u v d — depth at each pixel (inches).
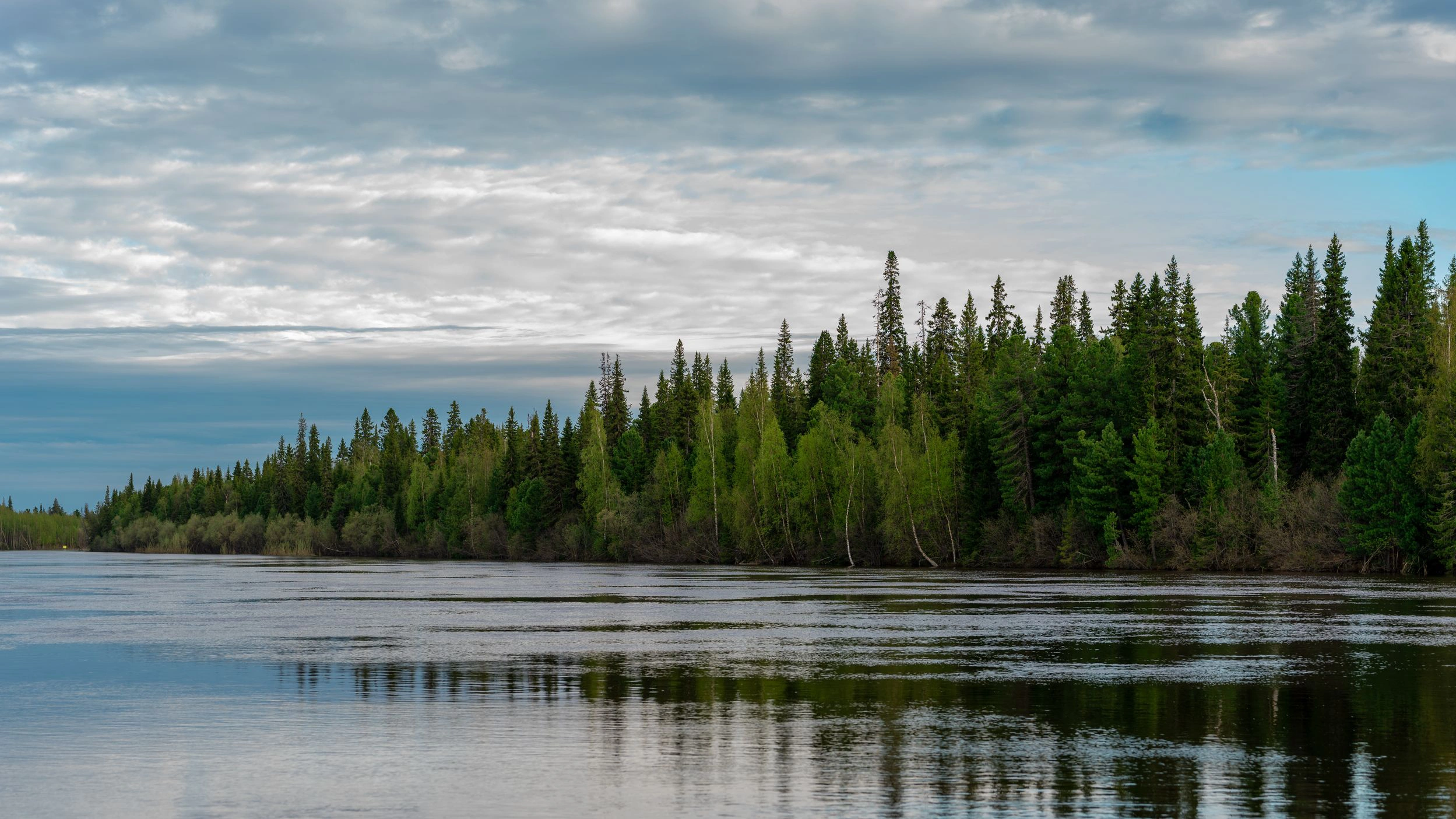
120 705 1019.9
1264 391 3880.4
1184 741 841.5
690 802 674.8
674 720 930.1
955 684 1119.0
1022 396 4055.1
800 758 788.6
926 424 4493.1
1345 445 3676.2
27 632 1713.8
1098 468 3666.3
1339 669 1216.8
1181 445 3710.6
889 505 4242.1
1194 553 3501.5
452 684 1133.7
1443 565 3193.9
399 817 648.4
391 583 3351.4
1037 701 1017.5
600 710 981.8
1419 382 3607.3
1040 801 671.8
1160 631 1627.7
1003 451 3986.2
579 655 1379.2
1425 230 4224.9
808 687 1112.2
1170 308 3791.8
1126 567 3646.7
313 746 838.5
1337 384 3742.6
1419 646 1424.7
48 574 4409.5
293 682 1153.4
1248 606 2085.4
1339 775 732.7
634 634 1636.3
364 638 1592.0
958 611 2037.4
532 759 789.9
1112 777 730.2
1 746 844.6
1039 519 3873.0
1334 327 3767.2
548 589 2950.3
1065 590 2667.3
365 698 1051.9
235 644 1519.4
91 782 736.3
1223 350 3978.8
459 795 693.9
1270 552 3422.7
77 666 1293.1
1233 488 3494.1
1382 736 855.1
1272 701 1012.5
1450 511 3048.7
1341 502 3284.9
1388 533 3179.1
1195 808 657.6
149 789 717.9
